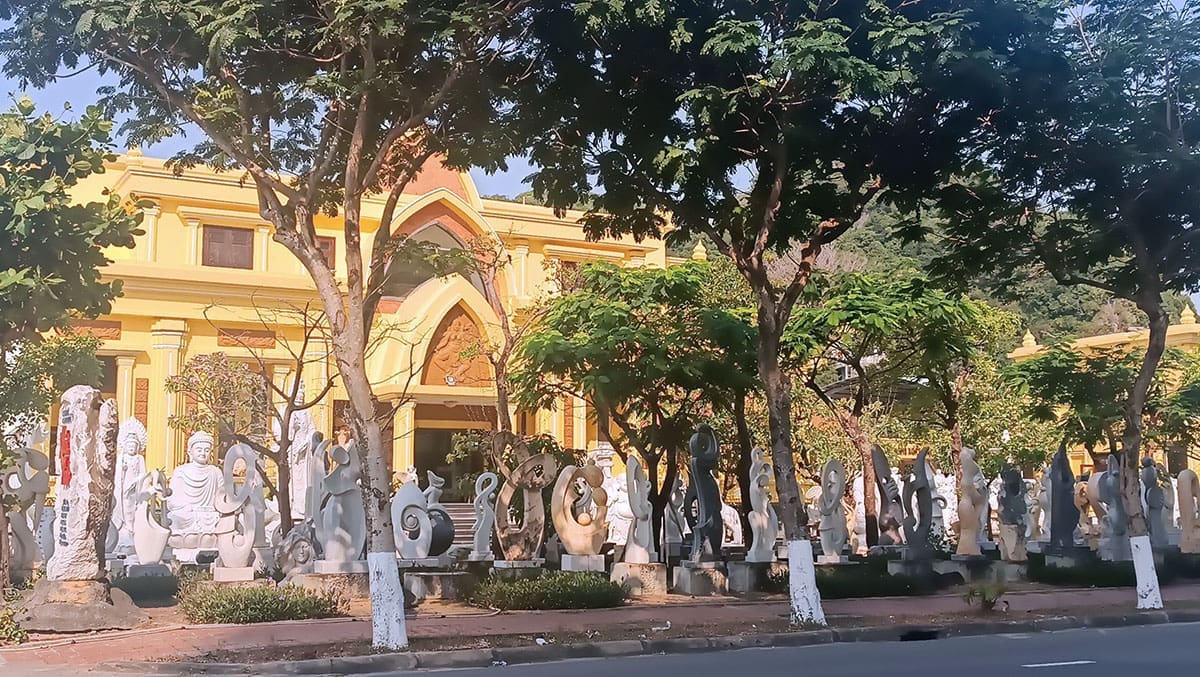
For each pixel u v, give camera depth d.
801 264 16.86
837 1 14.59
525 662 13.20
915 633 15.89
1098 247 18.91
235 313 34.50
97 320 33.00
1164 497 30.41
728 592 20.84
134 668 11.86
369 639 13.71
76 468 15.03
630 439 24.17
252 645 13.25
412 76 14.55
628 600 19.14
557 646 13.60
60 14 13.91
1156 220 18.67
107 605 14.79
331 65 14.47
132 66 14.21
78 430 15.13
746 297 30.05
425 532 21.06
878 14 14.48
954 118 16.38
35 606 14.54
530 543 20.97
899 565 23.45
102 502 15.16
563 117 15.99
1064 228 19.16
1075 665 12.45
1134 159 17.34
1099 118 17.30
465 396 35.47
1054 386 27.52
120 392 33.12
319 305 35.53
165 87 14.41
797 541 16.33
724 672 11.93
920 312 24.89
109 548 21.75
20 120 16.03
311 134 16.20
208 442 23.97
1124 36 17.58
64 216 15.88
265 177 14.34
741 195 17.25
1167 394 31.92
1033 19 15.25
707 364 22.84
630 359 23.17
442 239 37.75
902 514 28.23
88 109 16.08
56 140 15.94
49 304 15.94
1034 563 25.06
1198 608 18.92
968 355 27.36
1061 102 16.64
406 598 17.94
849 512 33.28
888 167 16.80
